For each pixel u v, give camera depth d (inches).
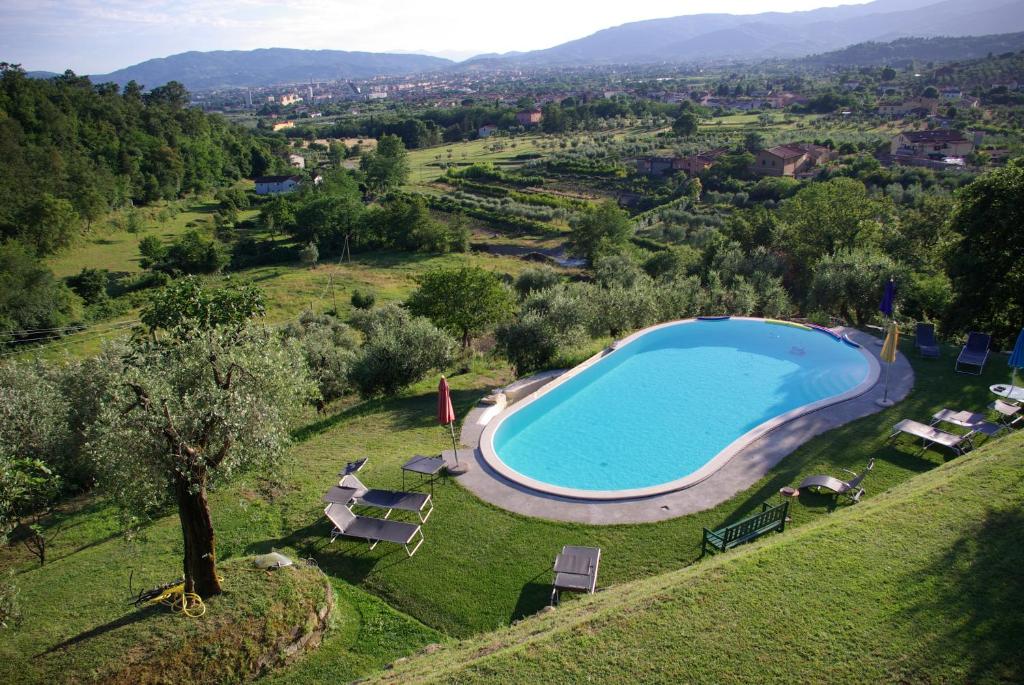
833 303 1327.5
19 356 1915.6
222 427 432.8
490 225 3863.2
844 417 769.6
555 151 5757.9
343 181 4522.6
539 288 1953.7
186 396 425.4
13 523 605.3
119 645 402.3
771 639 324.5
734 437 850.1
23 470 585.6
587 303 1263.5
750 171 4015.8
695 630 335.9
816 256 1756.9
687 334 1278.3
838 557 385.7
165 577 525.3
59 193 3245.6
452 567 518.3
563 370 1088.2
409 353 1017.5
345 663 416.8
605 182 4453.7
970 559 369.1
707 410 938.7
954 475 478.0
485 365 1211.2
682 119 5565.9
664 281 1903.3
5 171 3041.3
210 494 646.5
